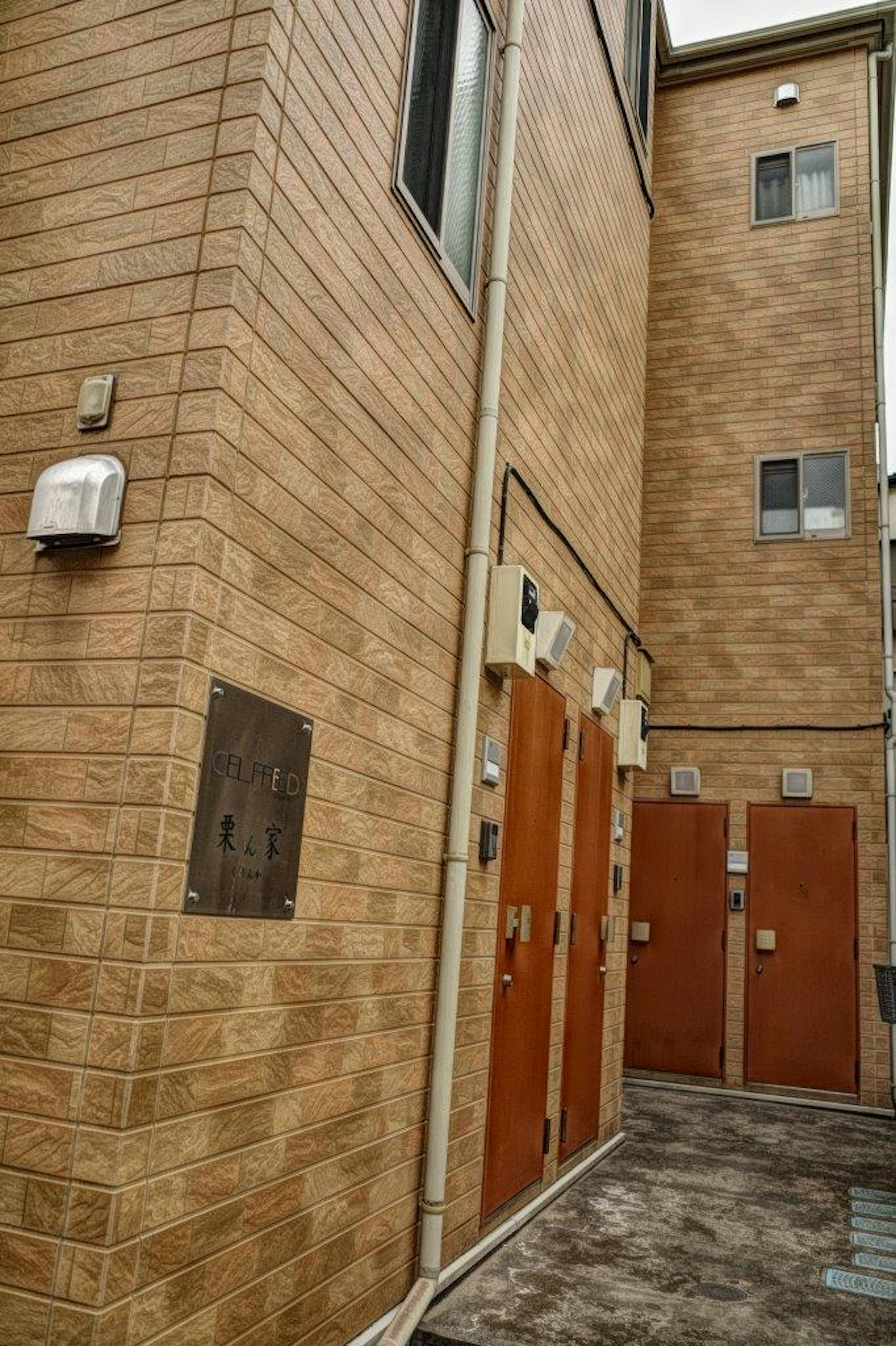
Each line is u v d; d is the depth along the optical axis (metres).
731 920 8.46
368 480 3.01
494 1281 3.69
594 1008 5.60
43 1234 1.93
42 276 2.52
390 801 3.14
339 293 2.82
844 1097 7.90
